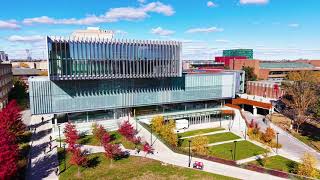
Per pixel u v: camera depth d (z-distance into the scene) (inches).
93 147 2251.5
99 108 2898.6
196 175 1819.6
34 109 2608.3
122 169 1878.7
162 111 3348.9
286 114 3644.2
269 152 2314.2
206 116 3459.6
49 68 2502.5
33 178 1710.1
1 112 2262.6
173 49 3080.7
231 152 2333.9
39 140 2386.8
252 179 1780.3
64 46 2549.2
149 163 1985.7
